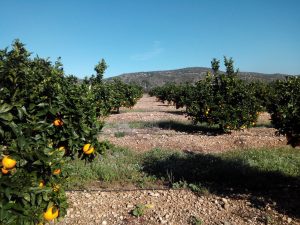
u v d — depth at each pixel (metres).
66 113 2.29
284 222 2.81
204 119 7.45
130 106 14.09
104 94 9.85
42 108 2.10
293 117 3.02
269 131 7.60
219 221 2.87
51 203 1.91
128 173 4.18
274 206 3.12
